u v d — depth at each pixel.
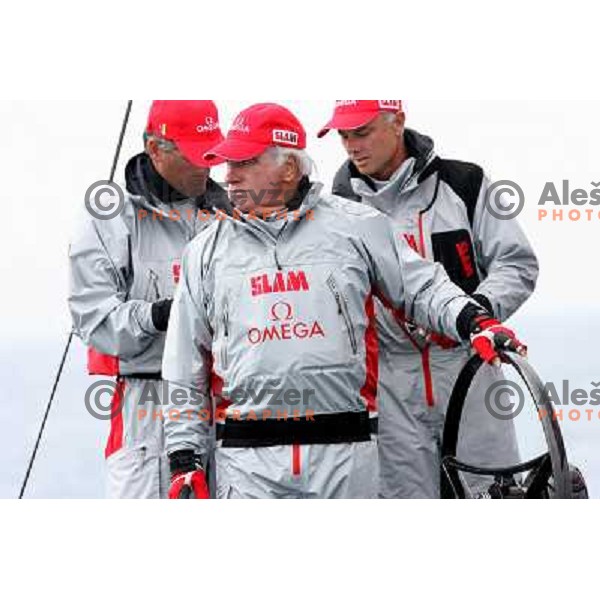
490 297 18.12
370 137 18.09
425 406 18.41
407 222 18.52
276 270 15.87
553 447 14.81
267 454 15.86
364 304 16.12
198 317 16.33
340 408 15.88
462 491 17.06
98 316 17.91
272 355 15.76
